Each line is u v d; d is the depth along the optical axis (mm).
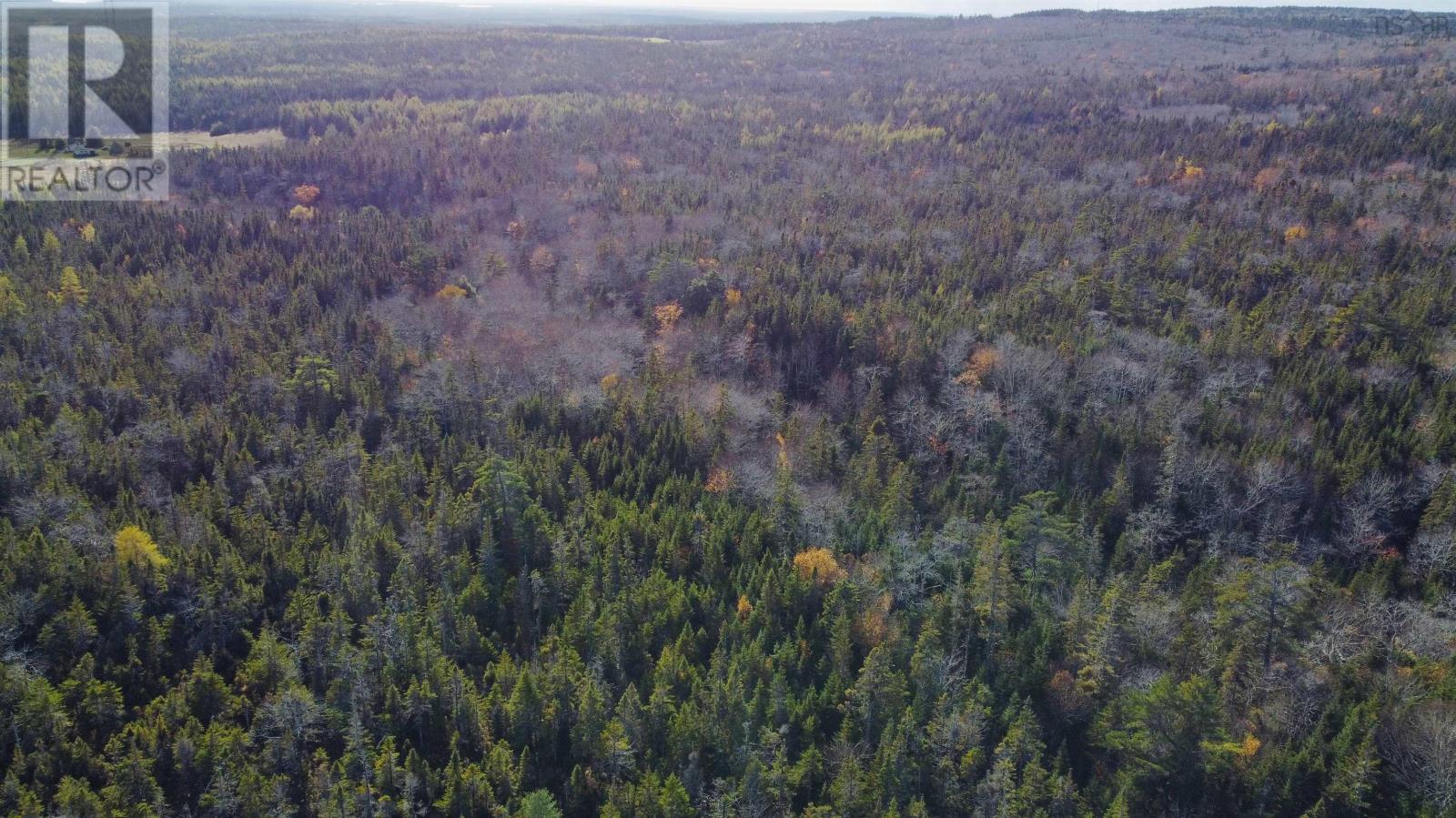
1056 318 116812
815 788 61312
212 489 89312
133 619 70625
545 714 65375
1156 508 87938
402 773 61250
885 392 108750
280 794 59750
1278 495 86750
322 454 95562
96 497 85938
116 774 59188
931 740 61406
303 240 149875
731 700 63562
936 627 71562
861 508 88375
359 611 75000
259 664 68438
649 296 133750
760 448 100000
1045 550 78438
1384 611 71750
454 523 83000
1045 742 63500
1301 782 57750
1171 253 130000
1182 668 66562
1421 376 100500
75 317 118875
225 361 114188
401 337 124188
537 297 137750
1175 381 103625
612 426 102062
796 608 75250
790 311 120375
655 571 78500
